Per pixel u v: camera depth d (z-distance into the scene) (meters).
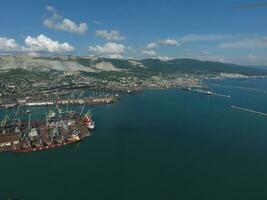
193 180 199.25
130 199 173.38
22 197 174.88
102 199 173.25
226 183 195.50
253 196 179.00
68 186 188.62
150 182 195.75
